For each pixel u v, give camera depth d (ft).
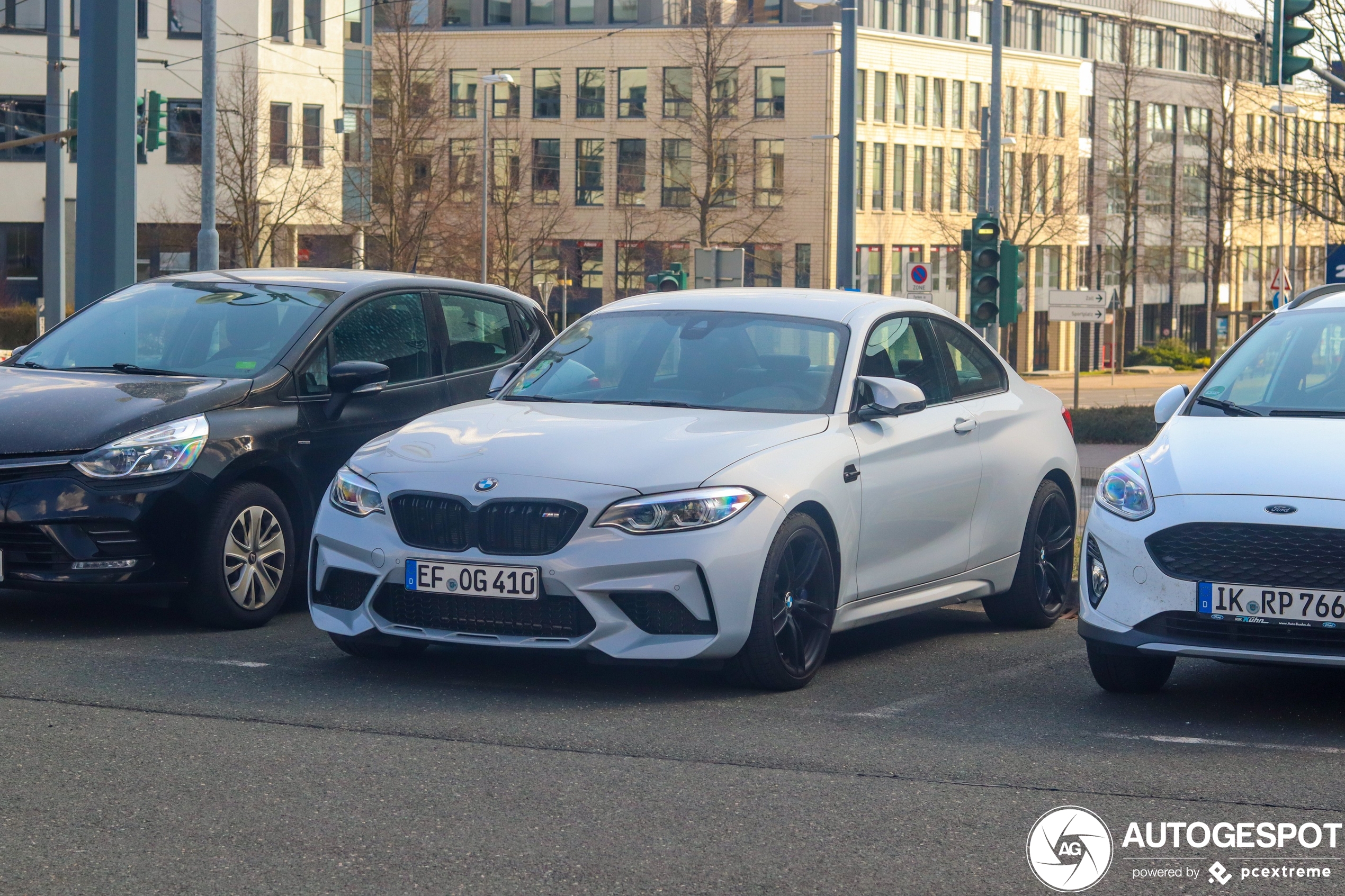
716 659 22.29
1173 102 279.28
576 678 23.66
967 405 27.96
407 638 22.63
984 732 20.74
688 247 233.96
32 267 171.63
